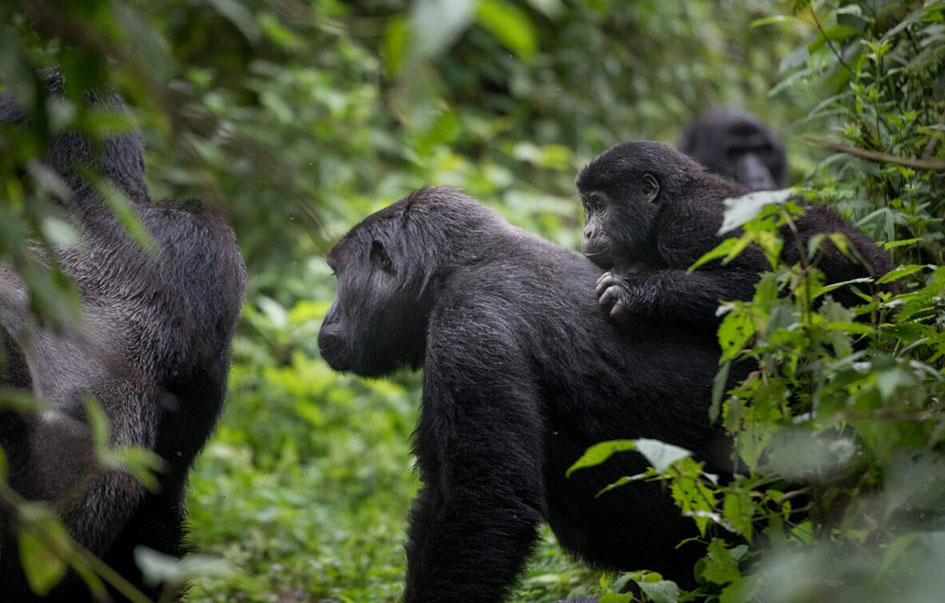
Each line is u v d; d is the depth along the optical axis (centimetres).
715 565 559
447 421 707
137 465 473
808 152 1886
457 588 670
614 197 864
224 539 1175
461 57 2075
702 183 845
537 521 685
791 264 737
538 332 727
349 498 1358
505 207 1809
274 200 1459
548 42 2161
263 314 1678
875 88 813
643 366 729
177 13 1794
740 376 717
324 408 1588
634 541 739
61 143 700
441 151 1839
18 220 430
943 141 765
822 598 525
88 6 392
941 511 544
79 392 648
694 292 736
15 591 644
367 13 2017
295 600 1009
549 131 2098
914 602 473
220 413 776
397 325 815
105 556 712
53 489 632
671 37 2283
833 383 523
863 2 850
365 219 839
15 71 411
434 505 734
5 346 591
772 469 552
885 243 710
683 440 716
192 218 744
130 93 452
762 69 2389
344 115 1797
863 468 563
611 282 743
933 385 537
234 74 1923
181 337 712
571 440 734
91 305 675
